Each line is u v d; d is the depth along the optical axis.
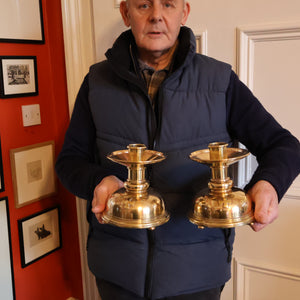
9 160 1.50
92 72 1.24
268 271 1.41
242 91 1.14
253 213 0.90
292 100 1.28
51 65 1.64
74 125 1.27
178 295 1.14
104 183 1.01
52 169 1.67
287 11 1.23
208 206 0.88
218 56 1.35
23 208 1.58
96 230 1.21
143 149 0.89
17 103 1.51
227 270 1.17
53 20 1.59
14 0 1.46
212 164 0.90
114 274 1.16
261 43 1.29
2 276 1.52
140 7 1.08
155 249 1.11
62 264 1.79
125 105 1.15
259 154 1.11
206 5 1.34
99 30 1.54
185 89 1.12
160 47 1.09
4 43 1.44
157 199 0.92
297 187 1.32
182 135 1.11
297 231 1.34
